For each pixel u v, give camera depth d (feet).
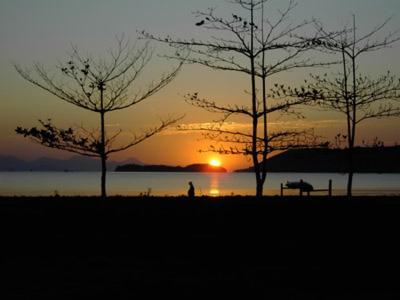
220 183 452.35
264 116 73.82
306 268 45.91
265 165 74.74
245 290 38.42
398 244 55.88
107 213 66.59
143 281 40.65
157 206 70.95
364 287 39.86
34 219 63.31
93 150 74.54
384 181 437.17
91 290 37.88
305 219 65.57
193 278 41.96
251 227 62.08
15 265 46.29
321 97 72.90
